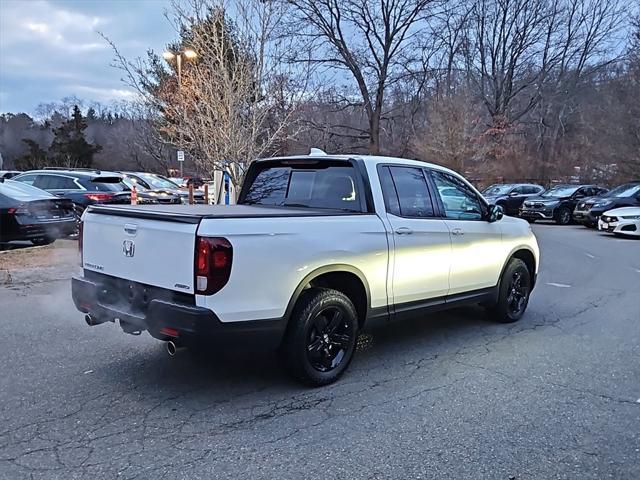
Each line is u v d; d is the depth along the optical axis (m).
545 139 38.69
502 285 5.81
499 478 2.80
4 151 57.44
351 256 4.09
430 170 5.09
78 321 5.67
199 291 3.40
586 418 3.52
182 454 3.01
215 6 10.69
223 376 4.20
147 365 4.41
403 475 2.82
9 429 3.26
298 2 26.66
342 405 3.70
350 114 33.00
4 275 7.64
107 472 2.80
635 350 4.98
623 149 26.69
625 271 9.64
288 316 3.77
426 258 4.75
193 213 3.71
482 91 37.31
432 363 4.59
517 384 4.11
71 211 10.45
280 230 3.68
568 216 20.77
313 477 2.79
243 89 10.62
